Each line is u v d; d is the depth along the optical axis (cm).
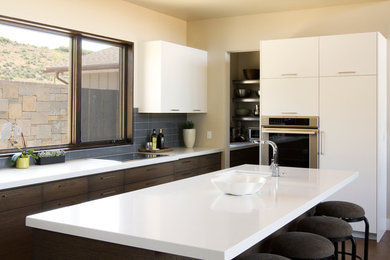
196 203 251
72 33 463
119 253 194
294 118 520
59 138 458
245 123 791
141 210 232
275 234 312
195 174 562
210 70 633
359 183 489
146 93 548
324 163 507
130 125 545
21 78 416
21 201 335
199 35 640
